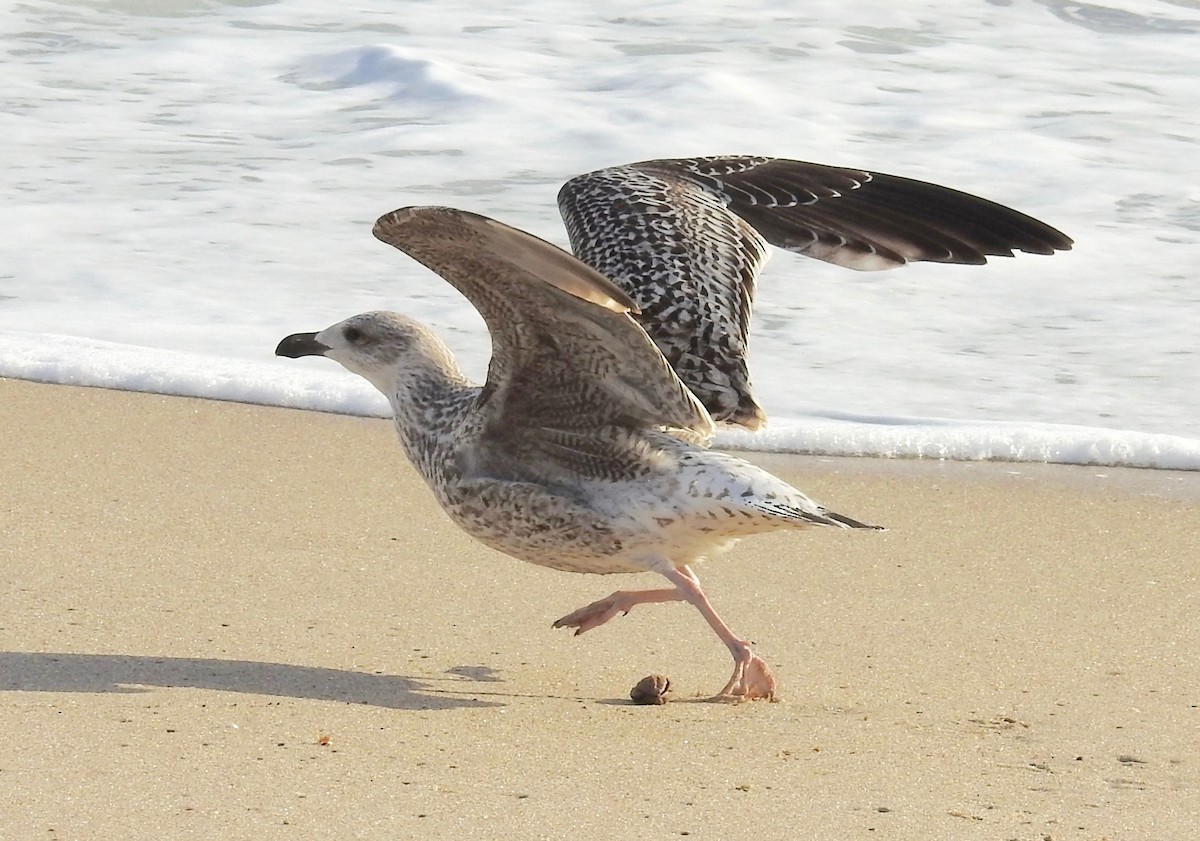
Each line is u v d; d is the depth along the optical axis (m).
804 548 11.91
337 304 17.08
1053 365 16.09
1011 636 10.29
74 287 17.42
